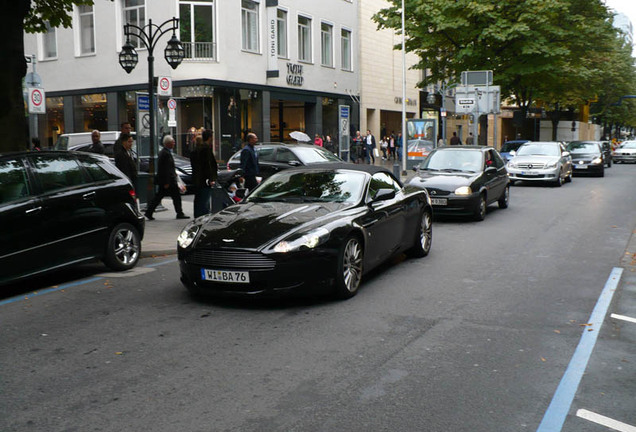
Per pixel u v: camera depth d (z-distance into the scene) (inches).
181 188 549.6
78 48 1211.2
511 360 196.7
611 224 515.2
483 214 546.9
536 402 164.7
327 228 264.2
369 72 1585.9
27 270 283.1
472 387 174.7
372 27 1590.8
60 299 277.7
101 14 1165.1
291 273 251.8
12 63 390.9
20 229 278.8
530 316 247.6
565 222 530.3
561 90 1401.3
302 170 332.8
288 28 1259.2
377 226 303.0
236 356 200.1
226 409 159.8
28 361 196.7
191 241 265.1
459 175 542.9
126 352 204.5
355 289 280.2
